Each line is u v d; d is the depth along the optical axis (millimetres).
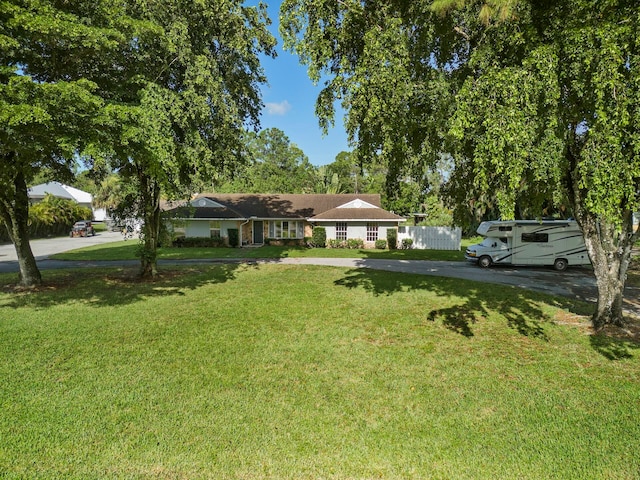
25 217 12422
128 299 10820
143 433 4109
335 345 7051
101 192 48469
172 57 11430
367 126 7648
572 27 5578
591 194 5383
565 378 5613
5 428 4172
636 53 5129
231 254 23141
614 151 5113
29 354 6438
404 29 7305
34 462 3613
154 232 14766
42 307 9773
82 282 13477
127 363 6109
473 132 6129
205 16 12031
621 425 4328
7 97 6914
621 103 4961
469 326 8250
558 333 7738
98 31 8094
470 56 7164
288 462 3648
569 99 6051
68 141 7594
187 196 15539
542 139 5727
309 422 4367
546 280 14539
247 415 4512
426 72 7578
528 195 8781
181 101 10883
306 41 7223
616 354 6559
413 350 6793
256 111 15250
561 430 4230
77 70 10031
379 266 18234
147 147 9383
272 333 7762
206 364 6105
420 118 7844
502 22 6094
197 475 3457
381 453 3803
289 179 52312
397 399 4949
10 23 7086
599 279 8133
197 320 8680
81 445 3885
